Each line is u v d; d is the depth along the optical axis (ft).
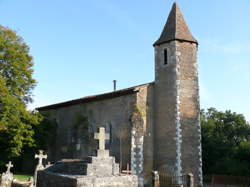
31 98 86.89
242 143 111.24
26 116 80.53
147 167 70.85
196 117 73.26
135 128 69.41
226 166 100.37
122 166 69.82
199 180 69.97
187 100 73.15
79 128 85.10
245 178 75.66
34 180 60.44
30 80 83.92
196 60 77.30
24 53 83.20
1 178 56.39
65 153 89.04
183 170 68.49
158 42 78.43
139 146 69.15
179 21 79.77
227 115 134.10
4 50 79.56
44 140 90.63
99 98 79.77
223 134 129.49
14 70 79.56
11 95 77.61
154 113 75.10
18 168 99.09
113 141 74.13
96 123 80.28
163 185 69.10
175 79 73.00
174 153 69.21
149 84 75.41
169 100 72.90
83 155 81.51
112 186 31.53
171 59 75.00
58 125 94.58
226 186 78.18
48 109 100.68
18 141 77.15
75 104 89.30
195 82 75.46
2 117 73.92
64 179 30.55
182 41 76.33
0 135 76.95
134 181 33.65
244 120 132.26
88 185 29.45
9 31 81.15
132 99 72.18
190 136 71.36
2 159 79.82
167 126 71.87
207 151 110.22
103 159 34.88
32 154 94.79
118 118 74.38
